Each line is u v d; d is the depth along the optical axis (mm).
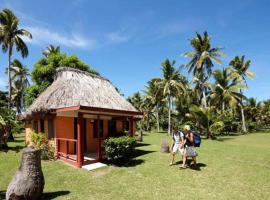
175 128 12352
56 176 10430
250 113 59375
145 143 22516
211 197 7824
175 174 10312
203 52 35938
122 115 14758
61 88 15258
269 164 12141
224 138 32156
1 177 10500
